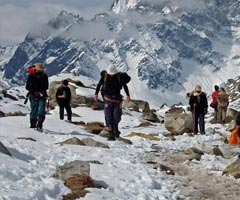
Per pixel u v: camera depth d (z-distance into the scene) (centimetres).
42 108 1761
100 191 941
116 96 1745
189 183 1120
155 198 964
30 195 843
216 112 3109
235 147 1533
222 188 1067
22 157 1146
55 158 1215
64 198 896
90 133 1873
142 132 2230
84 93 3472
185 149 1638
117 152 1452
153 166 1270
